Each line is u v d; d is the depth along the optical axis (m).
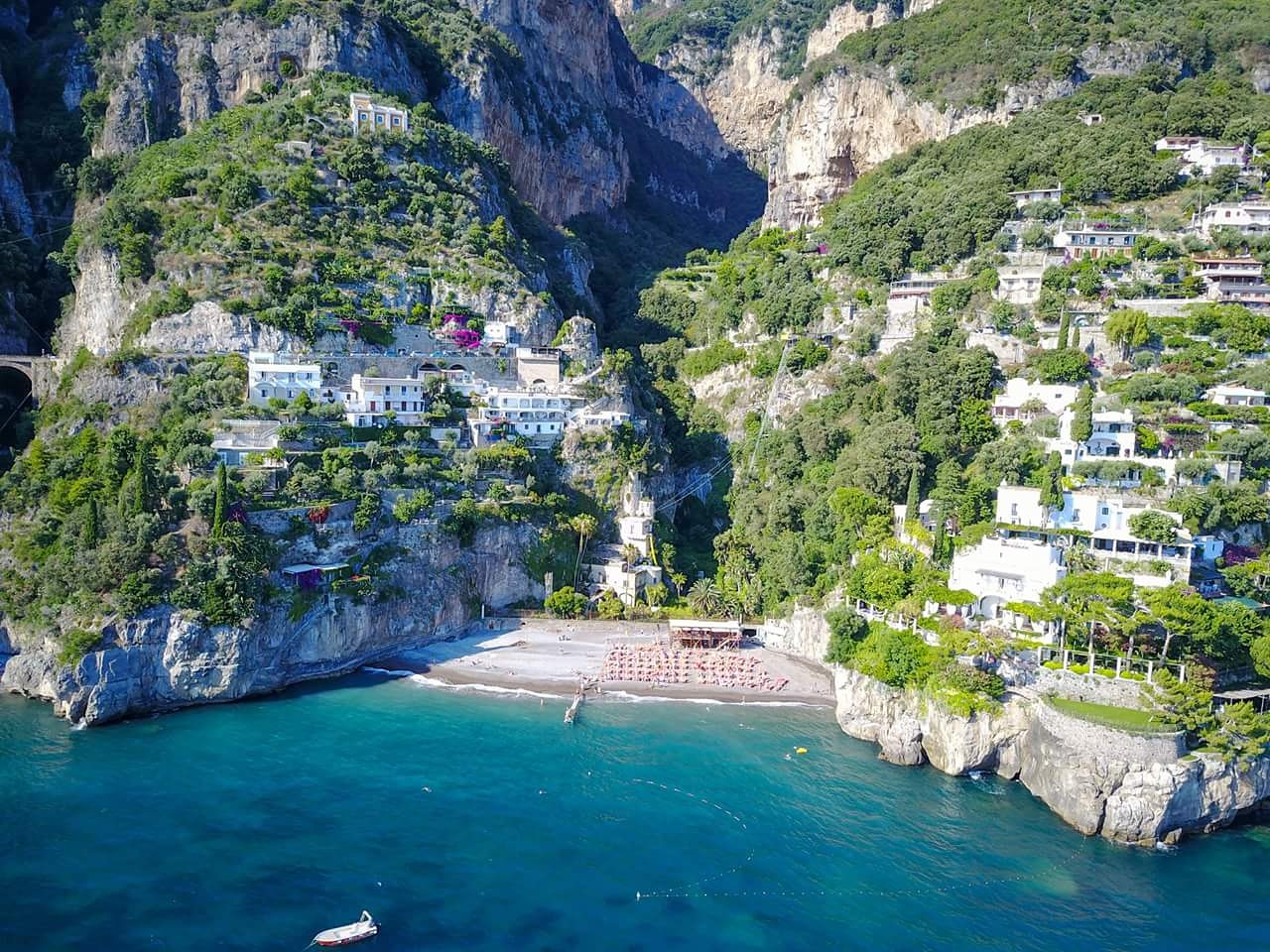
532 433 169.25
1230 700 98.62
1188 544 113.81
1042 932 77.50
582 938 74.50
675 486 193.12
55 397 158.38
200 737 108.31
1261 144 187.62
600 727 115.06
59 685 110.62
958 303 174.50
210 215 174.38
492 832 89.56
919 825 93.50
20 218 195.50
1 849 83.31
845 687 117.19
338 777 99.31
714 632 142.75
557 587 157.12
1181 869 87.06
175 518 123.88
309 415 149.00
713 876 83.81
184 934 72.62
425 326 179.25
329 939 72.06
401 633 137.12
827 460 166.75
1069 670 101.69
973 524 131.62
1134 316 147.38
